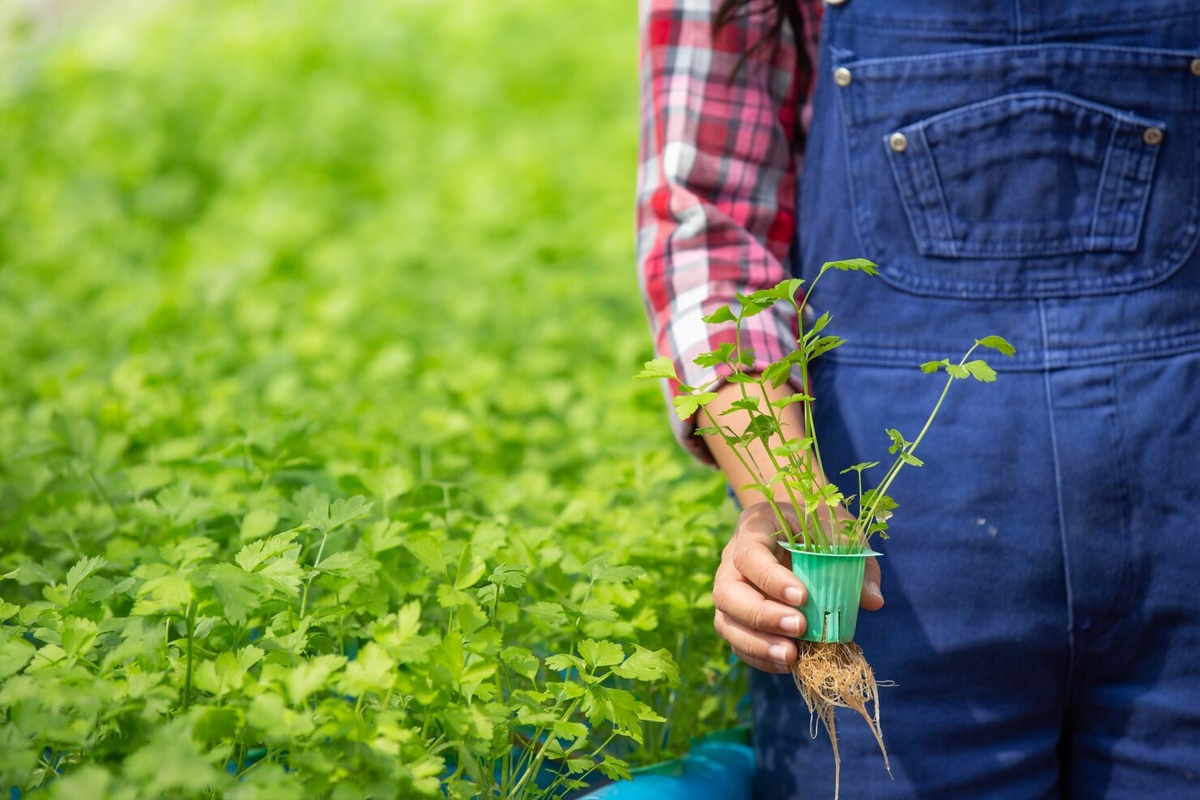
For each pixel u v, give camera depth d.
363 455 2.71
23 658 1.38
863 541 1.44
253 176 6.62
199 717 1.22
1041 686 1.62
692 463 2.97
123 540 2.00
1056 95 1.55
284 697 1.36
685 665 1.97
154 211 6.25
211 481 2.31
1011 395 1.57
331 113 7.27
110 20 9.27
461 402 3.39
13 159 6.67
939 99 1.58
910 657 1.61
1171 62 1.56
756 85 1.75
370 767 1.27
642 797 1.66
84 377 3.61
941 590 1.60
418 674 1.37
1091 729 1.65
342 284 5.02
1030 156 1.56
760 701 1.77
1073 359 1.56
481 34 8.65
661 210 1.73
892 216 1.62
